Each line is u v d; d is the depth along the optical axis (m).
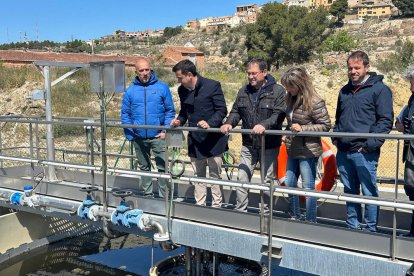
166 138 4.56
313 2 116.12
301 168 4.21
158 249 7.25
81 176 6.62
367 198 3.64
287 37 43.53
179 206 4.73
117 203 5.18
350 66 3.82
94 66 4.79
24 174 7.48
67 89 20.06
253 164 4.54
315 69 28.88
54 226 7.38
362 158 3.87
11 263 6.62
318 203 4.75
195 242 4.55
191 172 7.20
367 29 72.31
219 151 4.73
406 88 26.09
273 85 4.27
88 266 6.69
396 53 35.94
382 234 3.65
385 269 3.58
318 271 3.88
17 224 6.81
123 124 4.88
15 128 16.19
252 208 4.93
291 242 4.00
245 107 4.37
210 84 4.62
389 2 94.50
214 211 4.50
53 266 6.70
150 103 5.25
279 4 45.88
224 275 5.65
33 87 19.88
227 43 77.56
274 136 4.36
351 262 3.72
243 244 4.25
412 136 3.28
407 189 3.96
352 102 3.87
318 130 3.95
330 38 45.88
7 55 26.89
